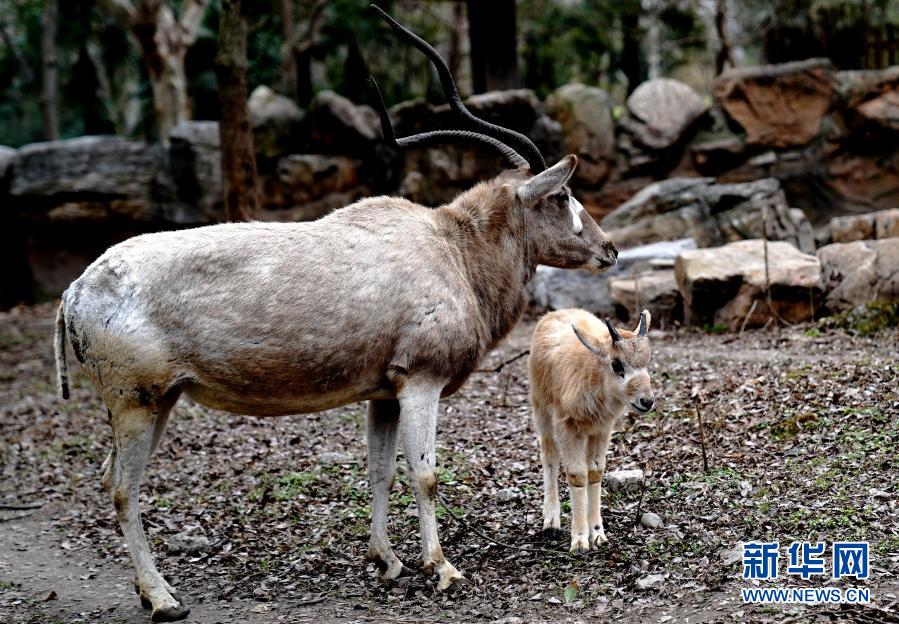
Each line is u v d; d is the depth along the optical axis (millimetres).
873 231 12180
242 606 5223
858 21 15852
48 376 11961
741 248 11133
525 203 5719
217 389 5086
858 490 5715
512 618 4734
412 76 26031
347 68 19422
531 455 7238
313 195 16375
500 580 5234
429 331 5152
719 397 7762
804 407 7145
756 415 7184
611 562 5254
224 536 6301
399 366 5172
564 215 5859
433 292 5203
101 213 16938
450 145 15398
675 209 13258
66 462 8359
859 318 9914
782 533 5344
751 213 12820
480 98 15172
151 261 4980
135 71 26672
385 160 16125
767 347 9586
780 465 6285
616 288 11438
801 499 5715
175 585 5594
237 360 4988
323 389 5172
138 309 4906
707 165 15016
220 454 8109
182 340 4941
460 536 5914
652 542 5426
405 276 5188
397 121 15883
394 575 5418
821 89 14500
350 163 16375
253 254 5055
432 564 5207
